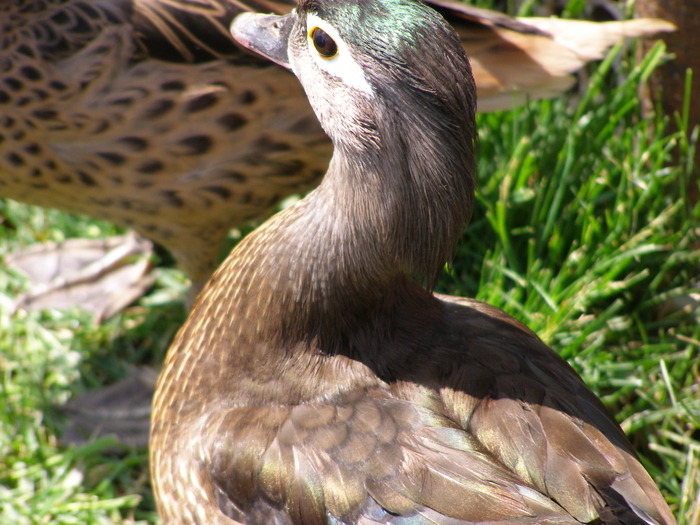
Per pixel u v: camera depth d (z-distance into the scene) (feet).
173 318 28.09
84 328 27.89
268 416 17.70
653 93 27.25
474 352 17.98
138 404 26.30
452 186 15.31
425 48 14.94
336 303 17.37
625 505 15.62
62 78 22.34
